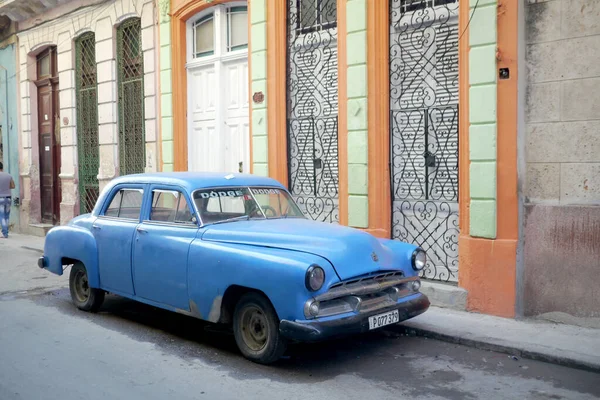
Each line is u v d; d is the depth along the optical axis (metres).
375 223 8.16
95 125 13.85
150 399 4.88
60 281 9.73
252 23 9.74
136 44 12.51
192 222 6.25
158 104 11.79
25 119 16.00
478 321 6.80
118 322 7.25
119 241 6.94
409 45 7.95
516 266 6.83
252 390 5.06
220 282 5.74
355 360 5.81
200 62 11.07
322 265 5.23
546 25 6.63
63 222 14.63
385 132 8.12
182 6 11.06
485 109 6.96
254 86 9.75
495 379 5.29
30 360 5.87
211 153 11.07
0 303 8.25
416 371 5.50
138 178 7.07
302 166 9.35
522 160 6.83
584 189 6.46
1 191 15.03
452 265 7.60
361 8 8.15
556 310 6.64
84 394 4.99
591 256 6.39
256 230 5.91
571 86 6.49
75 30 13.98
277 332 5.44
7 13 15.61
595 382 5.20
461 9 7.19
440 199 7.70
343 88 8.44
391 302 5.73
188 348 6.23
